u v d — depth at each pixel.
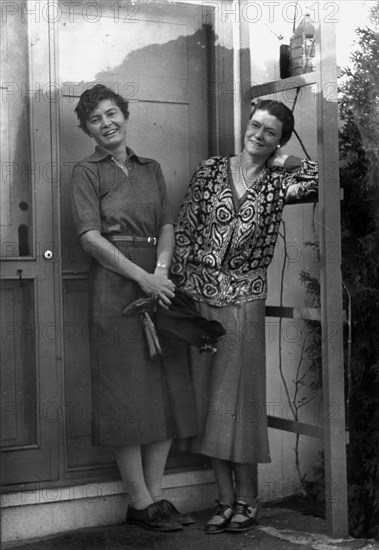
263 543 3.74
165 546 3.68
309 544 3.74
